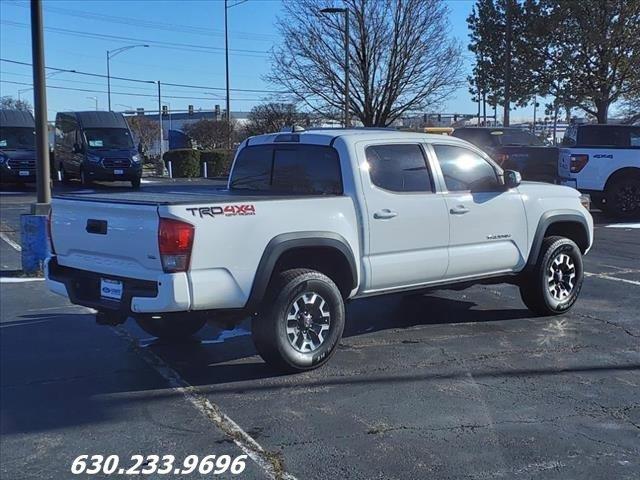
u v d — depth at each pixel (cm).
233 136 5084
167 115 8944
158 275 480
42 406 492
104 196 570
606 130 1566
